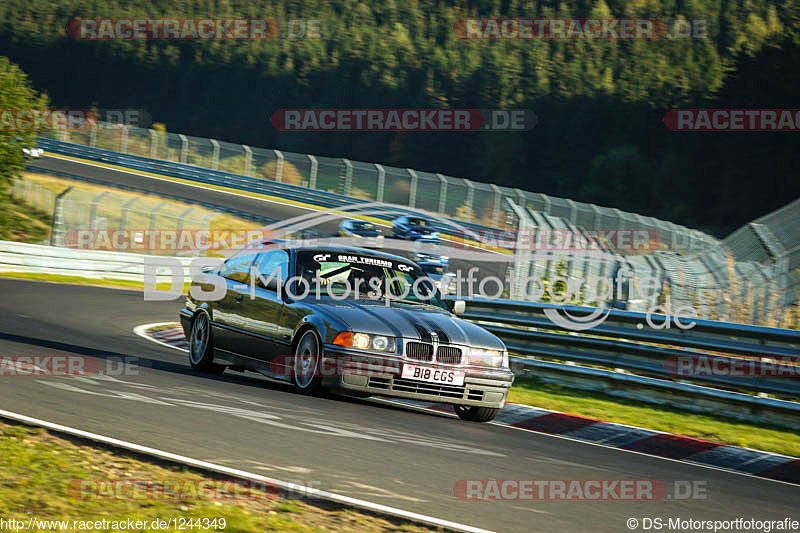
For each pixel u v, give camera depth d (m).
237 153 173.50
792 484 24.08
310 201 155.88
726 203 192.38
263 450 19.34
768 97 194.12
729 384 36.41
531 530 15.47
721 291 54.28
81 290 74.25
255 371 31.47
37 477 15.30
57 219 112.19
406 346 27.39
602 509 17.64
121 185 153.38
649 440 29.09
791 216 56.03
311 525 14.15
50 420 20.06
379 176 155.88
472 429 27.14
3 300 56.91
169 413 22.44
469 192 143.50
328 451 20.02
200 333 34.50
